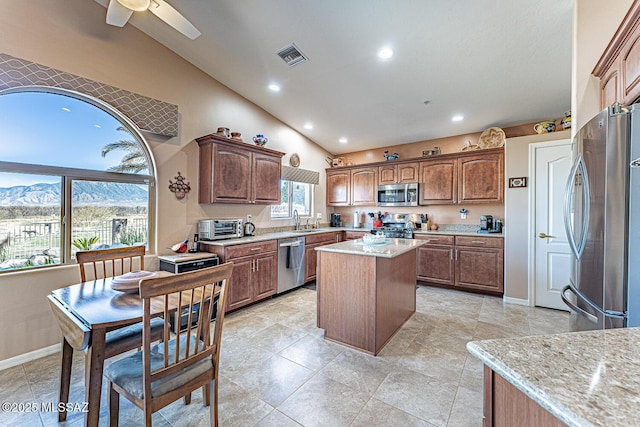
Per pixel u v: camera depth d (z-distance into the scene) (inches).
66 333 56.3
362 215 222.4
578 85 85.0
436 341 100.0
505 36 99.3
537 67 114.0
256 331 108.4
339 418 62.7
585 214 66.7
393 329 104.7
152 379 47.1
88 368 55.1
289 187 195.5
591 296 64.1
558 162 130.5
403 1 88.3
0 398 70.0
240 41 112.6
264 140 156.6
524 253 138.4
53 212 96.0
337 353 91.9
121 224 111.6
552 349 28.8
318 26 101.3
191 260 113.4
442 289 166.2
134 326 70.1
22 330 87.5
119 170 110.3
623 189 56.0
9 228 87.7
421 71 122.0
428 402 67.9
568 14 89.4
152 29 112.1
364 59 117.1
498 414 28.5
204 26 106.4
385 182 197.5
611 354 27.5
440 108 151.4
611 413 19.3
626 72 65.2
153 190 120.0
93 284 75.1
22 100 88.5
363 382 76.1
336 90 142.8
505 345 29.8
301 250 165.5
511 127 165.3
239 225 144.4
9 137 86.4
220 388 73.5
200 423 61.8
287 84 140.9
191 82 131.5
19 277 87.1
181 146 128.0
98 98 100.4
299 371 81.4
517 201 139.9
